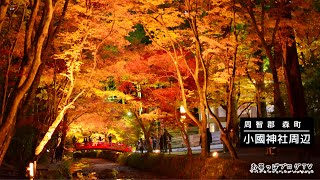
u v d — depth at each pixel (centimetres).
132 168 2669
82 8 1784
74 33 1809
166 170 2091
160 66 2202
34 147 1652
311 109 2102
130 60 2258
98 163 3306
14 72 1498
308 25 1720
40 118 2044
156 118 2320
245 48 1962
